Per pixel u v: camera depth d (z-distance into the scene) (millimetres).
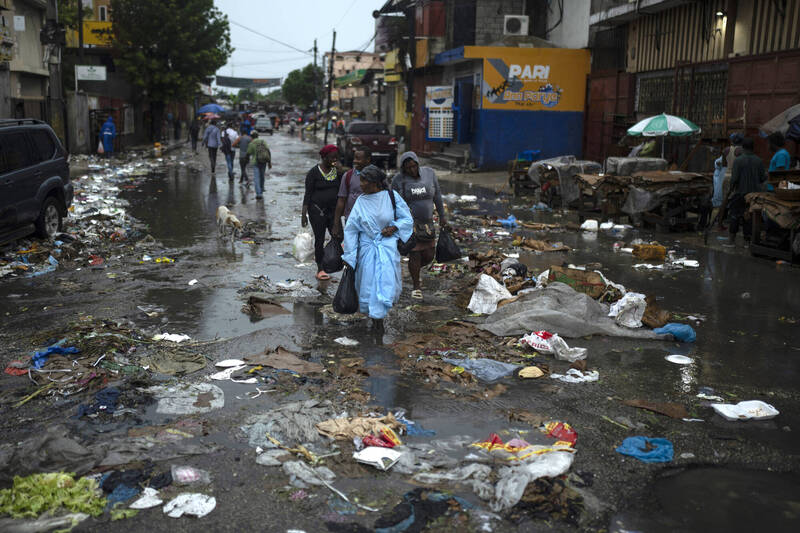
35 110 24453
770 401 5117
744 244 11836
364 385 5297
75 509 3488
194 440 4297
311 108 93688
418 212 7840
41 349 5848
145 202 16141
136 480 3791
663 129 14844
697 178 13141
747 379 5562
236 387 5195
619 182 13805
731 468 4098
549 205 16609
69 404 4805
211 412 4727
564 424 4562
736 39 16641
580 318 6719
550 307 6789
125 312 7156
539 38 26594
